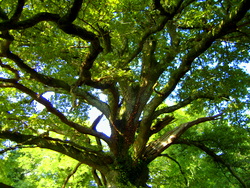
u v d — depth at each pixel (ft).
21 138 38.14
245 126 46.09
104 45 39.78
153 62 46.65
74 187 59.88
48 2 28.17
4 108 35.99
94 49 27.07
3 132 36.91
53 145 39.45
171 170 57.06
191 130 55.21
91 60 28.55
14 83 33.45
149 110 42.04
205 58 49.24
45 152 62.08
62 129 38.93
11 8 30.22
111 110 39.91
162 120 44.52
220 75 43.32
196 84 43.86
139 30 37.40
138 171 40.55
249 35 37.42
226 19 31.19
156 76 45.52
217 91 42.39
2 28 21.79
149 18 38.42
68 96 43.73
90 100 41.34
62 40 34.76
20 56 34.14
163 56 46.73
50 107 34.88
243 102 41.60
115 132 41.73
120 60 34.04
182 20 37.96
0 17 23.62
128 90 44.96
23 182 82.43
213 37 33.30
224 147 48.39
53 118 37.14
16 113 35.32
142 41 33.91
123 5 33.37
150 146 43.83
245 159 51.21
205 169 55.72
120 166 40.01
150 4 35.22
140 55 49.98
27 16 32.68
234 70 46.14
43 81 34.22
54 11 28.78
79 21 32.65
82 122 42.86
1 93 41.96
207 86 43.14
